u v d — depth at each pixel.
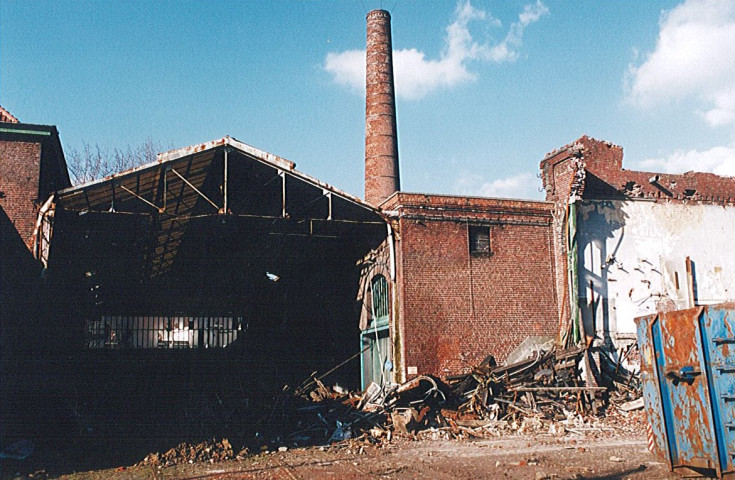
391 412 16.77
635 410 17.42
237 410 16.42
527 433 15.57
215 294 23.59
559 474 10.52
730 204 23.14
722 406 8.84
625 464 11.16
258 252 24.23
